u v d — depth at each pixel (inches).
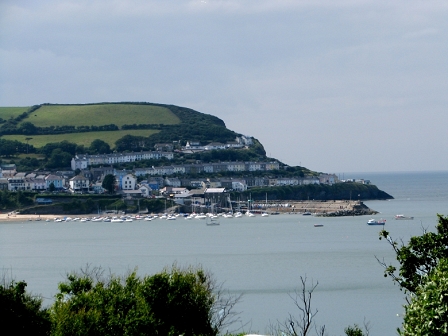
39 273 7549.2
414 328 1948.8
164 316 2711.6
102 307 2630.4
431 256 2299.5
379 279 6732.3
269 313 4992.6
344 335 4274.1
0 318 2469.2
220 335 3048.7
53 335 2497.5
